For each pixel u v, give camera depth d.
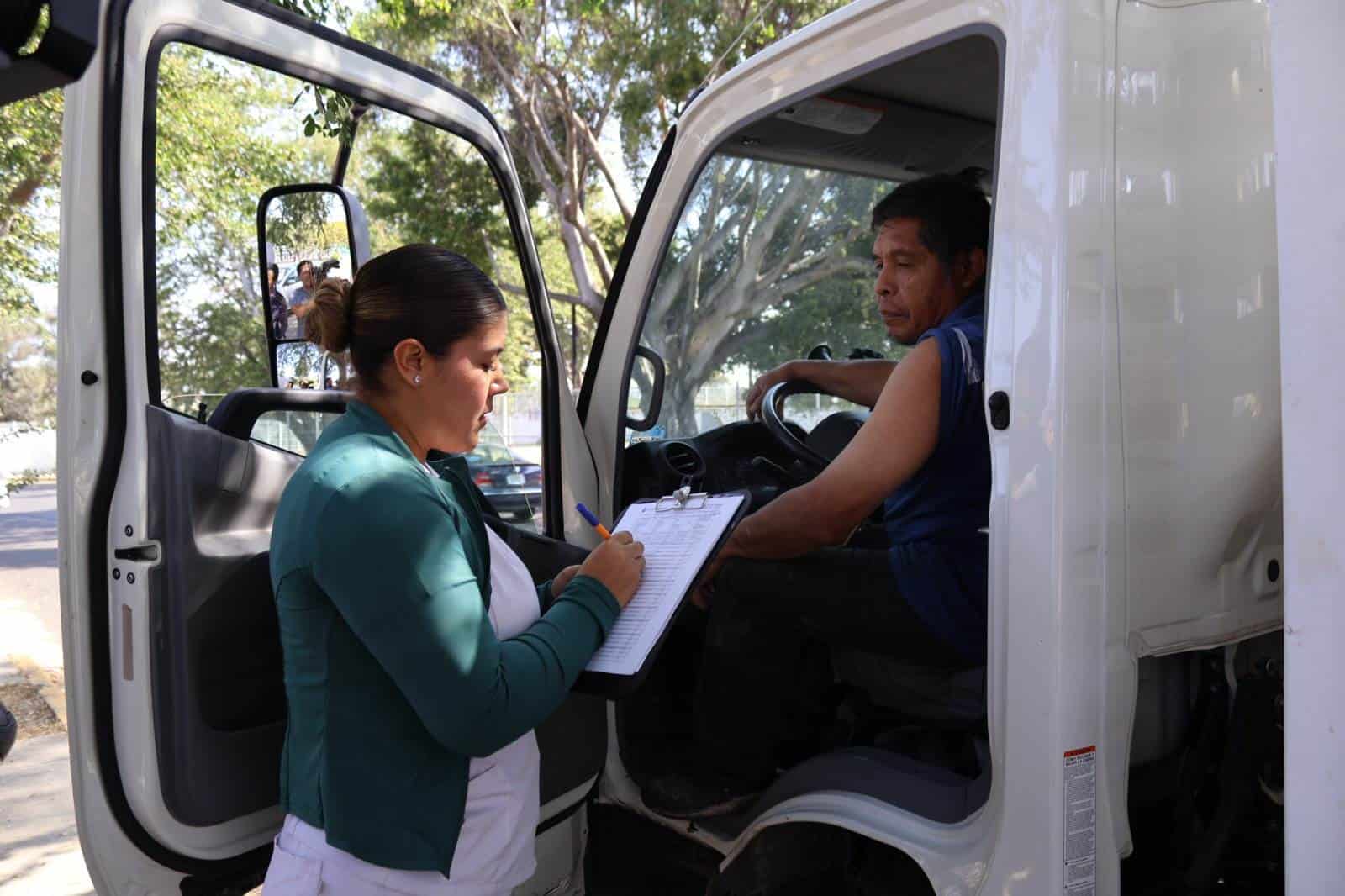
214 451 1.80
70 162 1.71
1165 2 1.61
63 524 1.75
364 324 1.53
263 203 2.35
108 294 1.71
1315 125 1.13
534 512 2.48
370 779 1.42
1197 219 1.60
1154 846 1.86
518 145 15.27
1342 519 1.11
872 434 1.95
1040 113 1.54
